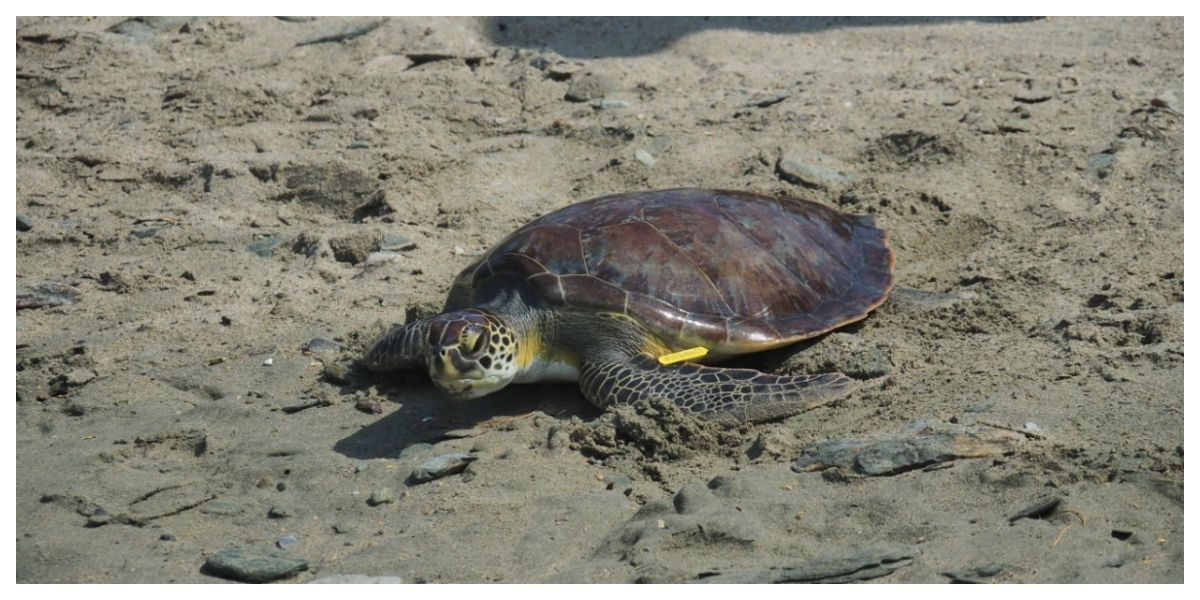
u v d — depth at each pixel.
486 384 9.13
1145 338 9.89
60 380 10.42
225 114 17.16
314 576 7.25
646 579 6.88
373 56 18.78
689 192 11.01
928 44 18.86
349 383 10.20
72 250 13.86
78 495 8.37
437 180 15.02
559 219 10.38
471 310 9.57
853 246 11.45
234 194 15.04
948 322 10.64
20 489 8.53
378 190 14.62
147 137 16.64
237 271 13.05
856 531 7.35
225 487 8.57
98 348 11.01
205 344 11.20
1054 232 12.73
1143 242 12.18
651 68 18.12
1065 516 7.24
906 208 13.36
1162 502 7.32
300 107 17.42
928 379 9.38
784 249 10.54
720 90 17.34
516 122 16.77
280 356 10.84
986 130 15.17
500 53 18.83
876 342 10.20
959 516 7.43
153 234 14.00
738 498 7.80
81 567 7.41
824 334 10.29
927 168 14.52
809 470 8.17
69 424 9.73
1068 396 8.81
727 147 15.35
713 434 8.78
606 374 9.32
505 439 9.00
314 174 15.21
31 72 18.70
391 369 9.96
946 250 12.70
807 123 15.86
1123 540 6.99
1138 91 16.16
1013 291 11.31
